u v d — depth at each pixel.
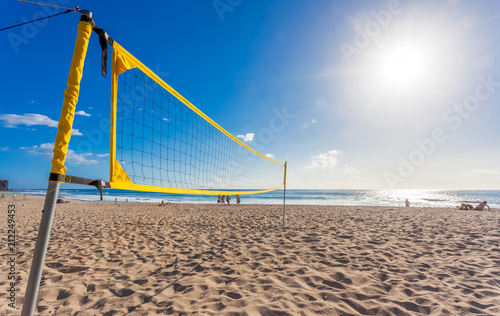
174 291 2.33
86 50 1.27
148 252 3.66
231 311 1.92
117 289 2.36
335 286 2.41
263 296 2.18
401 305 2.03
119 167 1.69
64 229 5.58
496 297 2.15
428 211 9.98
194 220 7.11
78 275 2.74
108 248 3.87
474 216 7.98
